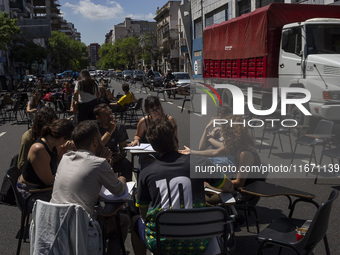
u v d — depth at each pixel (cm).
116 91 3831
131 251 439
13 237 488
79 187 339
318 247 443
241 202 458
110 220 418
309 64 1067
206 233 296
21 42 7981
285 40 1188
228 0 3694
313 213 543
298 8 1243
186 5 5231
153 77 3688
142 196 317
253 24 1322
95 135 364
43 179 416
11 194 436
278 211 551
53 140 420
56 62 12669
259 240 338
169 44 7531
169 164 312
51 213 313
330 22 1116
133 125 1432
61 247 308
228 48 1575
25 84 4500
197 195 309
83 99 808
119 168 591
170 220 293
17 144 1137
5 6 7462
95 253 319
